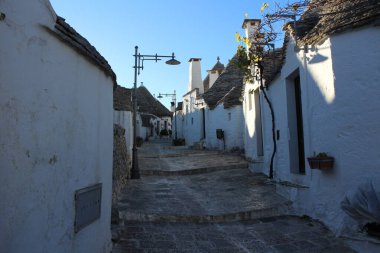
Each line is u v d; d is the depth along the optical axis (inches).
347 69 204.5
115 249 191.0
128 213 256.2
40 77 104.7
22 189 94.7
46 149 108.7
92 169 155.4
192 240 208.8
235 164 508.4
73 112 131.0
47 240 109.7
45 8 105.7
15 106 91.4
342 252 184.1
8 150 88.3
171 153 749.9
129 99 550.3
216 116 804.0
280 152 342.3
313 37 233.3
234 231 226.7
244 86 527.2
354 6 206.8
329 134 220.5
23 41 95.5
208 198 310.2
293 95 313.7
